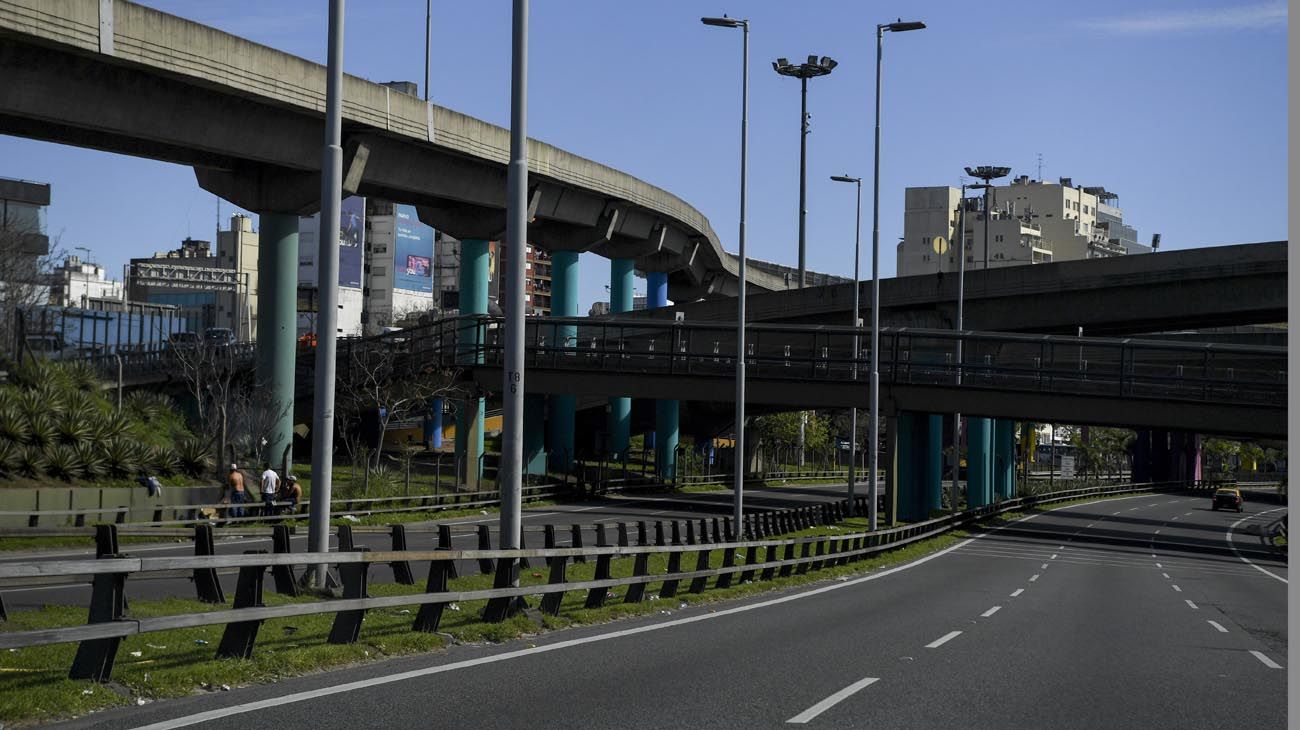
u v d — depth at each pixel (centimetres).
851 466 6588
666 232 9294
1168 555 5262
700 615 2123
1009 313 7062
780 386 6112
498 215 7244
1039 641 1878
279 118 5312
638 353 6325
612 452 8781
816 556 3403
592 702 1140
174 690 1070
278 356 5694
